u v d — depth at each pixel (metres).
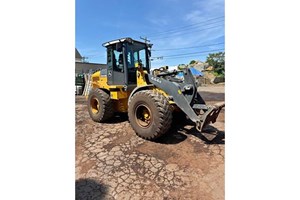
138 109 3.39
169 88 3.27
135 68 4.12
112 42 4.07
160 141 3.26
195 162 2.60
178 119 4.06
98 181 2.24
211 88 16.03
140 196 1.99
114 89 4.08
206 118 2.84
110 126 4.20
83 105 7.42
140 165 2.56
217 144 3.10
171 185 2.15
